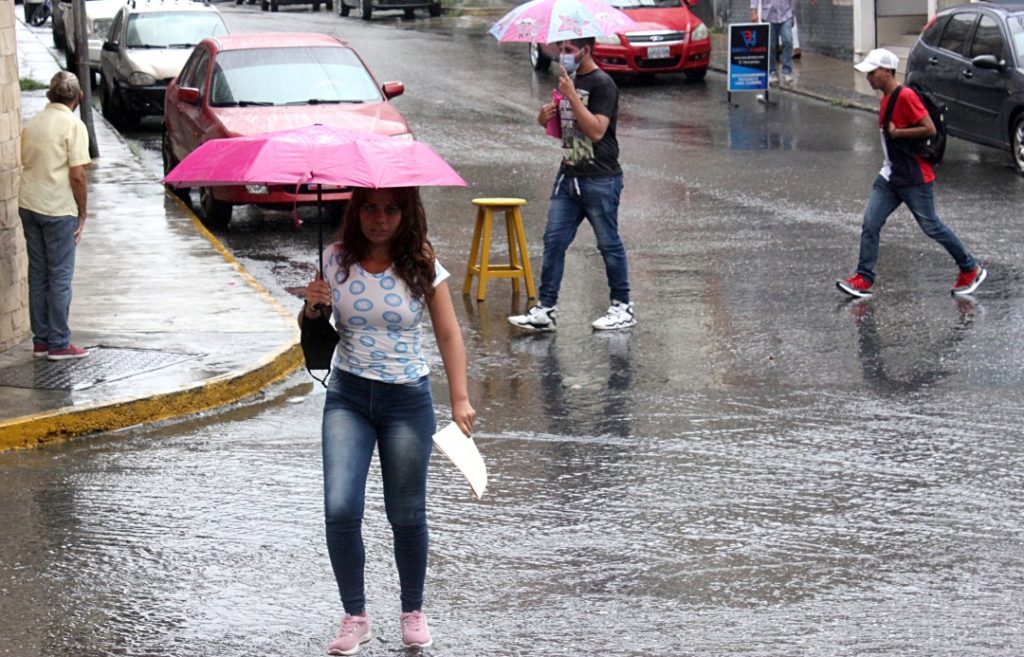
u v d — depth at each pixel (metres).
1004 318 29.02
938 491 19.36
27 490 20.20
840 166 48.56
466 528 18.41
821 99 64.38
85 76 50.56
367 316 14.54
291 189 39.56
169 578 16.98
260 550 17.83
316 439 22.45
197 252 35.41
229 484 20.33
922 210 30.72
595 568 17.03
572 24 27.19
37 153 25.56
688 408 23.55
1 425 22.14
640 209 42.19
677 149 52.84
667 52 70.38
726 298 31.42
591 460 21.02
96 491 20.11
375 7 105.81
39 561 17.53
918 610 15.62
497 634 15.29
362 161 14.12
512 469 20.72
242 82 42.53
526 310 30.86
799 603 15.88
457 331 14.88
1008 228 38.06
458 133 57.31
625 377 25.55
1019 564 16.86
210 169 14.41
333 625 15.66
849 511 18.69
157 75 59.31
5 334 26.83
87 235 37.50
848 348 27.11
